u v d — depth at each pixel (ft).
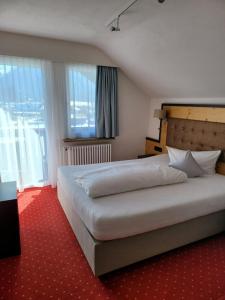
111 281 5.60
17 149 10.52
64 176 8.39
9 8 6.68
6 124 10.09
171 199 6.47
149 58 9.36
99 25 7.89
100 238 5.31
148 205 6.03
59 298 5.10
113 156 13.52
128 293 5.27
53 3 6.30
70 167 9.37
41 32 8.98
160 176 7.49
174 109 11.43
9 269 5.95
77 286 5.43
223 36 6.04
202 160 9.05
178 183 7.83
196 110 10.02
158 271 5.96
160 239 6.18
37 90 10.41
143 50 8.98
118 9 6.50
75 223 7.04
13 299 5.06
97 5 6.32
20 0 6.17
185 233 6.61
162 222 5.98
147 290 5.35
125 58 10.50
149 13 6.48
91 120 12.06
